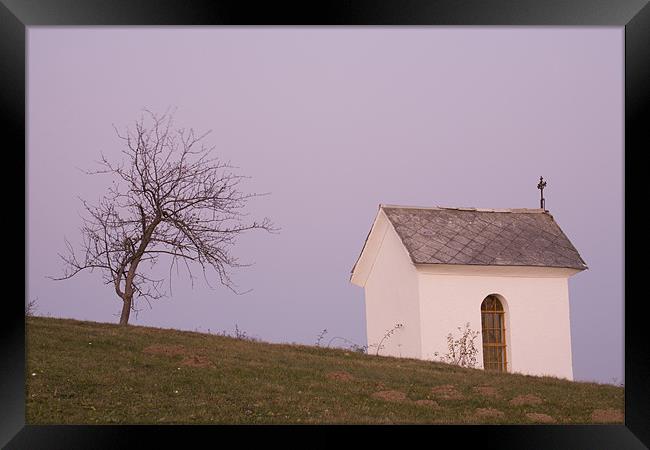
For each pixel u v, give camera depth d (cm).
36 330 2653
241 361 2494
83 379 2191
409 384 2383
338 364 2584
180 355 2494
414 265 3145
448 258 3175
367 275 3494
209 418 1966
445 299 3183
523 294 3244
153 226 3347
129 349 2523
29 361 2297
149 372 2298
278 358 2597
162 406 2034
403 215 3362
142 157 3412
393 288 3322
